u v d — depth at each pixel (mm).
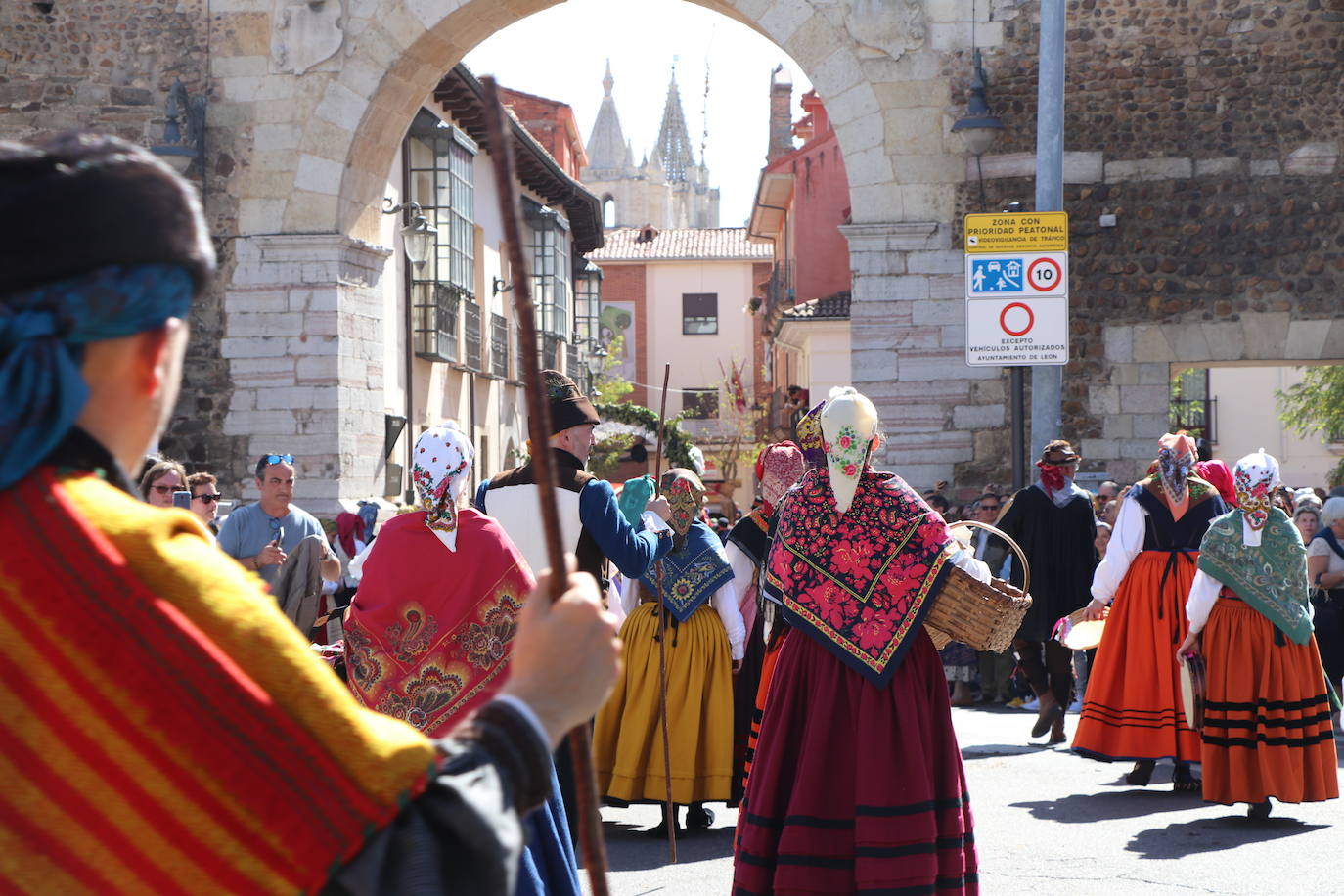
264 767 1430
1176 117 16266
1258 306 16156
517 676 1671
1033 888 6188
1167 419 16250
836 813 4953
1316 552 10820
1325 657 10719
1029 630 10289
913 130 16344
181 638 1420
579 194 32844
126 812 1376
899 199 16359
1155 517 8164
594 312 39844
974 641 4992
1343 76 16078
